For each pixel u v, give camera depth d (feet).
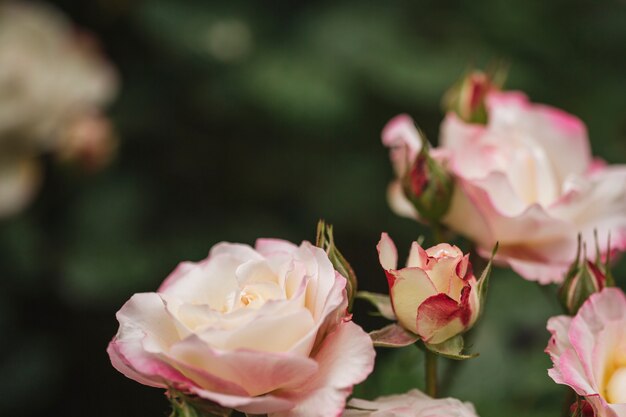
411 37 4.02
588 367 1.69
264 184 4.30
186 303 1.65
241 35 4.03
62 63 3.51
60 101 3.49
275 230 4.16
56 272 3.95
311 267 1.69
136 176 4.16
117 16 4.13
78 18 4.15
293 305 1.63
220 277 1.76
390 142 2.22
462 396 2.24
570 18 4.20
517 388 2.25
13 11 3.50
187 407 1.64
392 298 1.75
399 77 3.83
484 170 2.07
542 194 2.10
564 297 1.90
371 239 4.27
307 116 3.82
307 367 1.61
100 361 4.20
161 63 4.23
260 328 1.62
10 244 3.86
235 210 4.37
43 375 3.95
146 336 1.67
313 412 1.62
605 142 3.89
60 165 3.57
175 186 4.32
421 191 2.03
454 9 4.17
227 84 4.01
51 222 3.98
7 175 3.48
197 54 4.03
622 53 4.15
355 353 1.65
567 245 2.04
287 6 4.23
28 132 3.46
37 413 4.17
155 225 4.15
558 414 2.19
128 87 4.22
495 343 2.48
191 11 4.11
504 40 4.10
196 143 4.31
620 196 2.05
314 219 4.12
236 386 1.62
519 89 3.91
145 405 4.22
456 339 1.75
